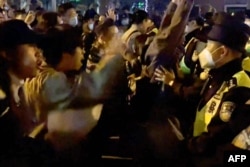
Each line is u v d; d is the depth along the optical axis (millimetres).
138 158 2941
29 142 2471
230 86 2633
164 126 2945
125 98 2875
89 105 2613
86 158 2623
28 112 2506
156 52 3250
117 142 2893
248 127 2529
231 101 2553
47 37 2713
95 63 2752
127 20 8102
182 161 2811
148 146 2943
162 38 3217
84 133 2605
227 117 2547
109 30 3049
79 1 14438
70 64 2709
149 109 3037
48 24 4398
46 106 2539
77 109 2590
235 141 2543
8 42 2525
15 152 2443
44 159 2488
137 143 2969
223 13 2846
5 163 2426
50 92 2549
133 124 2947
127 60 3588
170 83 3168
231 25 2701
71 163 2568
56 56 2682
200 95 2928
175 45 3213
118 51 2840
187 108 3018
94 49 3117
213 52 2715
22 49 2555
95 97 2623
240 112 2531
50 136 2525
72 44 2730
